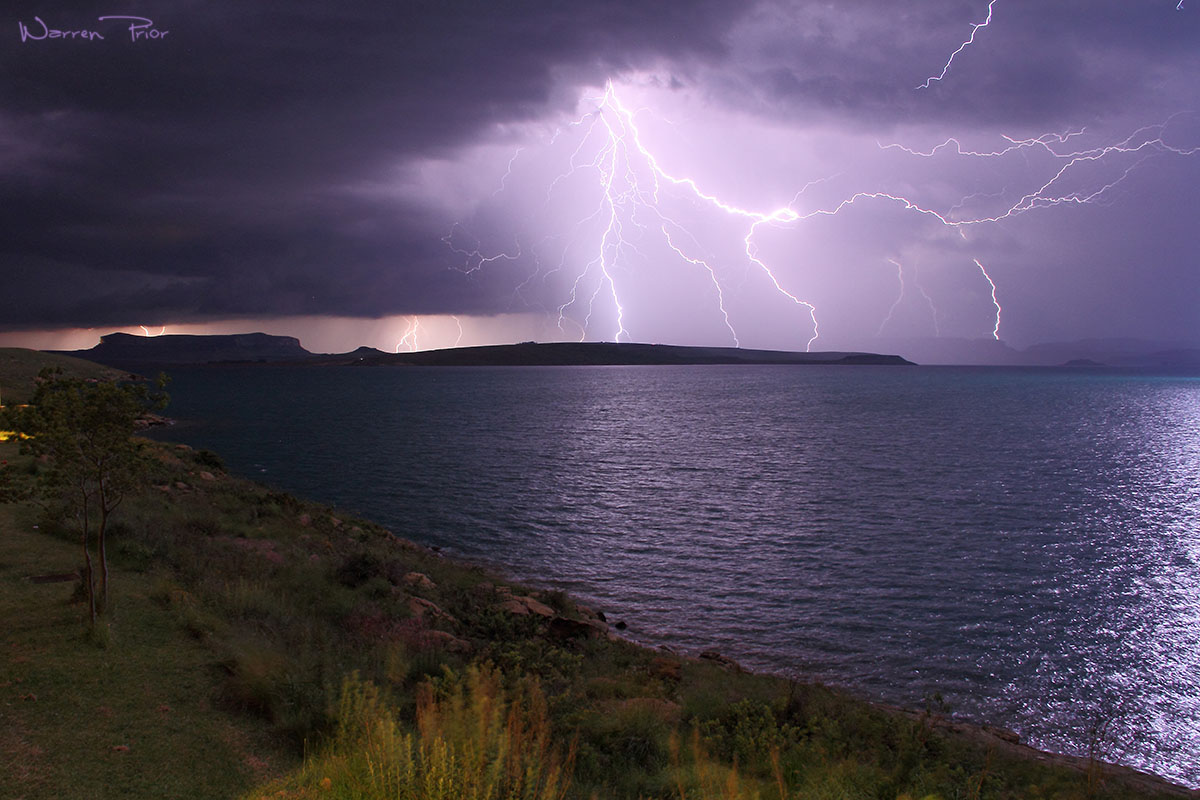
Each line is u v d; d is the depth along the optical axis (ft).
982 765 39.60
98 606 36.52
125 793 20.92
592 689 43.32
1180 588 89.56
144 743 24.17
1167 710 58.80
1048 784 39.86
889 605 82.74
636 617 78.54
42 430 33.01
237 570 52.03
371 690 27.58
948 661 67.41
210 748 24.47
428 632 47.21
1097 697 60.85
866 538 114.52
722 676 55.01
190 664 31.63
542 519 127.44
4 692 26.73
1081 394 609.42
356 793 20.49
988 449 234.38
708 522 125.80
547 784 21.94
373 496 147.02
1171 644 71.92
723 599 84.64
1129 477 178.50
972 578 93.30
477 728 22.52
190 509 73.10
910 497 150.10
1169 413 403.13
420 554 92.27
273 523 77.15
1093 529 121.80
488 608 59.62
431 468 185.88
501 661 40.32
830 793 27.94
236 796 21.52
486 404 447.01
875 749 38.58
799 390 641.40
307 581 53.88
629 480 169.99
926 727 45.96
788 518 129.39
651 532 118.21
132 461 35.47
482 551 105.81
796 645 70.85
